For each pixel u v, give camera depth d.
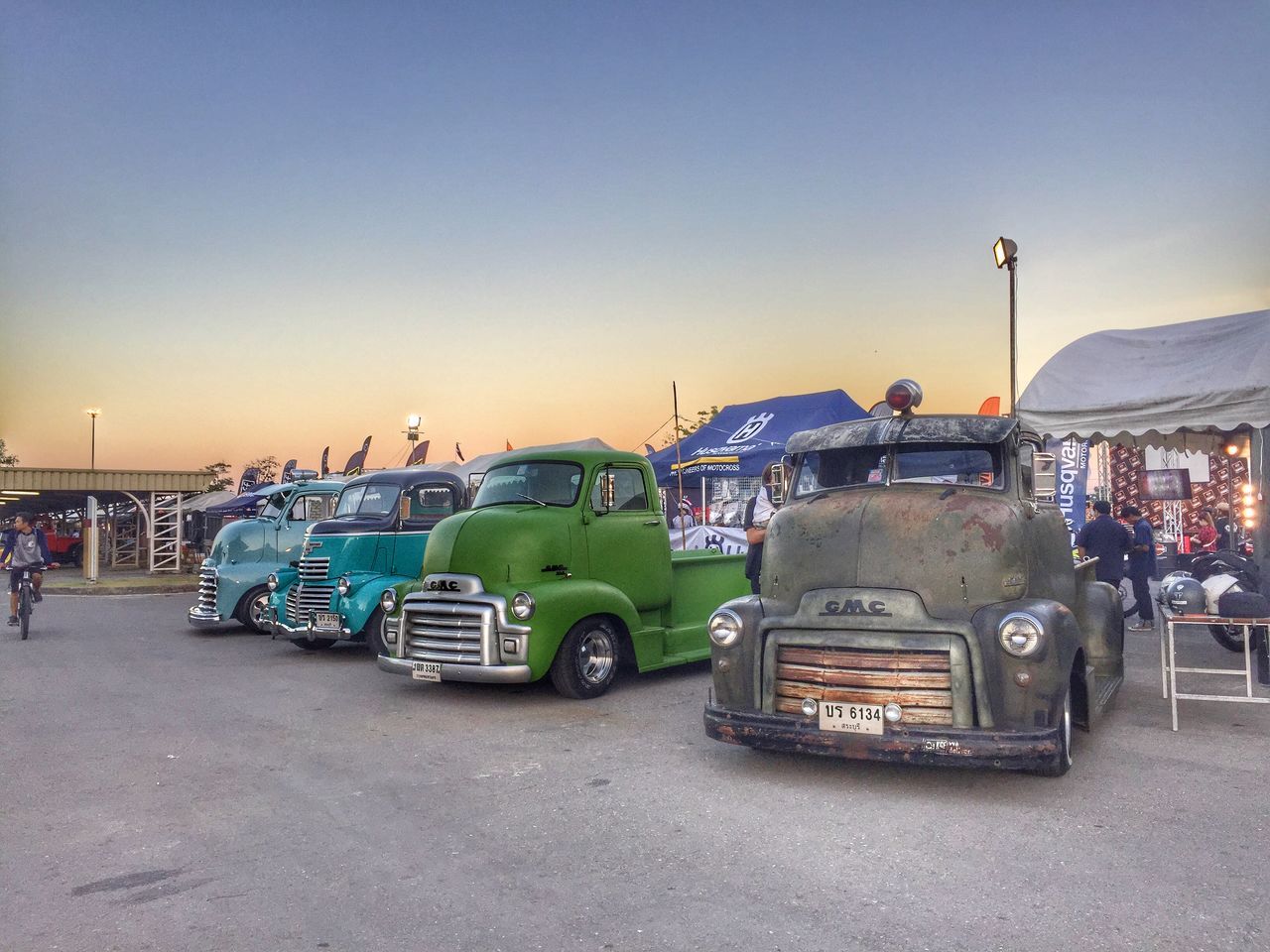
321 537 12.13
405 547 12.25
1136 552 12.71
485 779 6.13
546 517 8.93
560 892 4.26
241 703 8.90
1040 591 6.18
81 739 7.45
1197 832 4.90
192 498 40.75
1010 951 3.62
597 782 6.01
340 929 3.91
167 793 5.91
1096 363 9.79
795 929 3.84
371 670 10.85
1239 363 8.52
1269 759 6.33
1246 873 4.34
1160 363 9.32
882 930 3.82
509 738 7.30
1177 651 10.90
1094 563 8.27
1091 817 5.16
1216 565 11.11
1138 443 11.85
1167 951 3.60
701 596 10.40
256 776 6.29
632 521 9.58
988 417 6.89
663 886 4.32
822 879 4.36
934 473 6.70
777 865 4.55
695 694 9.02
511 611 8.30
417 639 8.84
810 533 6.21
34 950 3.75
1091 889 4.19
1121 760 6.32
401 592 9.09
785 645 5.83
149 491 31.16
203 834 5.12
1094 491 21.80
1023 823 5.08
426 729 7.67
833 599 5.75
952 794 5.62
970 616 5.56
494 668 8.19
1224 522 20.88
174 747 7.16
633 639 9.12
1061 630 5.57
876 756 5.46
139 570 34.88
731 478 19.06
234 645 13.37
